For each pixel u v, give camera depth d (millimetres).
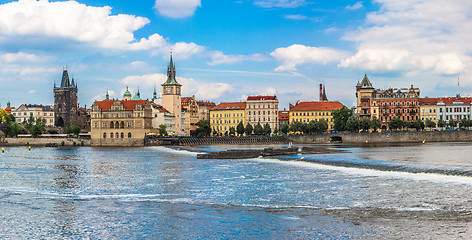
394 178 86312
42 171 115188
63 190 82000
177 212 62062
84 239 51094
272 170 107875
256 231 52594
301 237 50094
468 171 85438
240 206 65250
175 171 110812
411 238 48625
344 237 49688
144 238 50938
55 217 60312
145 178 97750
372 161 112688
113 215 60906
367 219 56312
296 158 136250
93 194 77188
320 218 57438
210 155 153875
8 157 172750
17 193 78750
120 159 156125
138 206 66250
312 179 89375
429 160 116562
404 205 62906
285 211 61625
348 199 68125
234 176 98062
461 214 57281
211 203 67750
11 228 55500
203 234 51906
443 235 49188
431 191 71625
